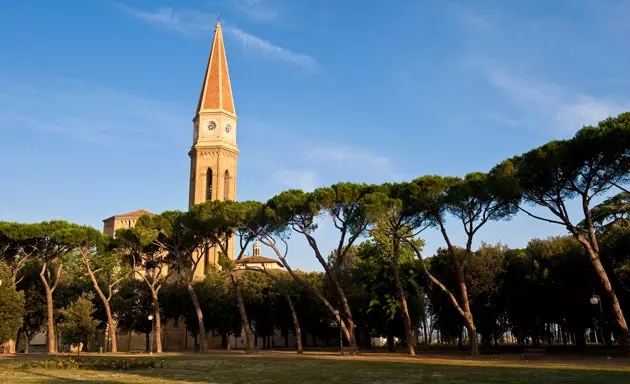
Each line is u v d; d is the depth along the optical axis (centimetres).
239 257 5459
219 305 7344
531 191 3691
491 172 3812
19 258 5916
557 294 5147
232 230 5619
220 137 9419
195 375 2808
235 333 7675
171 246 6022
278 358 4303
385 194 4456
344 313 5247
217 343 8906
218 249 8538
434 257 6278
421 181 4309
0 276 4903
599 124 3356
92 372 3027
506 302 5753
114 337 6222
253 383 2381
